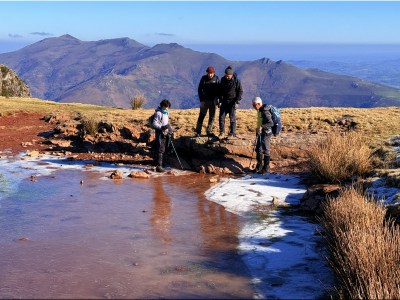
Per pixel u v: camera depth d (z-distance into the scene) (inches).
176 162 523.8
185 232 277.7
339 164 388.5
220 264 221.8
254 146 503.8
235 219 307.9
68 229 280.4
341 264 188.9
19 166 506.9
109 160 556.1
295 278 201.9
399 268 170.1
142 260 226.7
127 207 339.9
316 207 319.3
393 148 435.2
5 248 242.7
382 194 286.4
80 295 182.5
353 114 695.1
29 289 188.2
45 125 837.8
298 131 589.0
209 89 511.2
